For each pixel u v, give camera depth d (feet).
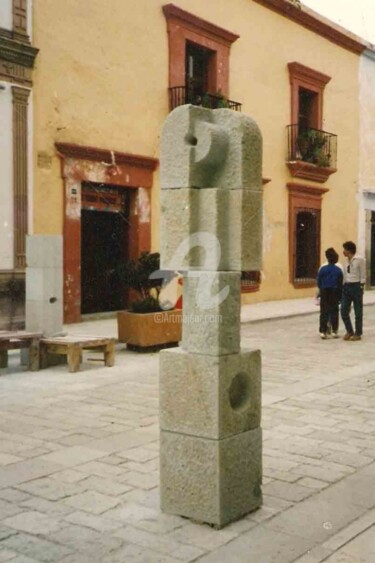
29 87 43.16
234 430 12.36
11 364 30.32
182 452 12.48
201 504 12.28
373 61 82.17
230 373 12.18
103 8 48.42
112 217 51.75
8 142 42.01
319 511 13.04
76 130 46.91
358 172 80.38
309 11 69.46
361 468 15.81
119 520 12.53
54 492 14.01
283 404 22.59
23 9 42.29
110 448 17.17
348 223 79.00
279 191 67.72
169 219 12.57
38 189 44.34
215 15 58.65
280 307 60.39
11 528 12.19
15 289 41.93
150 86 52.54
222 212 12.29
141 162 51.93
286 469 15.69
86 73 47.47
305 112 73.00
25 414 20.85
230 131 12.40
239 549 11.31
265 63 65.00
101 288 51.21
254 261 12.52
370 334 43.34
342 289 40.40
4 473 15.19
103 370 28.84
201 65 59.41
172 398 12.53
